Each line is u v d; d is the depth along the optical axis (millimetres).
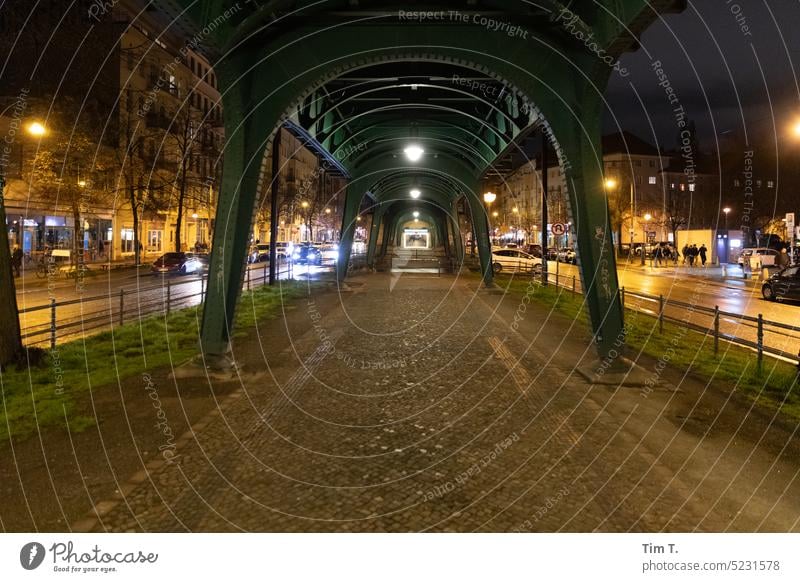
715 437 5543
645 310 16703
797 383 7352
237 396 6816
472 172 21953
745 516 4031
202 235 53750
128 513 3980
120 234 39250
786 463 4926
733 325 13836
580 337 11117
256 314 14164
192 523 3865
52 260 25156
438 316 14211
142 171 31047
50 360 8320
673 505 4180
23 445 5199
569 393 7074
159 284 23641
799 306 17828
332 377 7816
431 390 7207
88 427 5672
